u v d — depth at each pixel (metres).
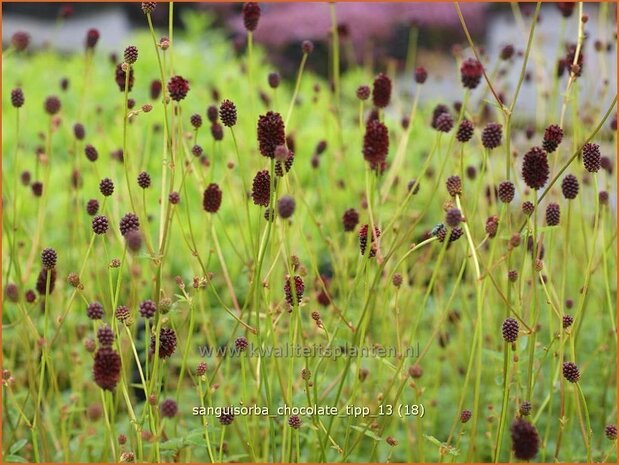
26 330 1.01
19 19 3.51
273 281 1.09
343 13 2.85
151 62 2.24
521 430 0.81
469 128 0.91
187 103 1.80
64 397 1.09
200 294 1.01
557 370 0.98
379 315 1.10
